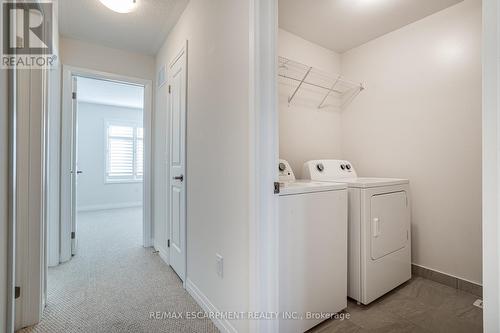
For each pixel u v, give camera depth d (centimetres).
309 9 211
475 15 194
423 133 224
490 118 59
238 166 139
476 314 171
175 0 206
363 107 271
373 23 231
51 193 250
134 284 213
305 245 147
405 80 236
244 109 134
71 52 270
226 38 152
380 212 186
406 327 158
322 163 229
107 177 582
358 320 164
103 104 569
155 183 309
